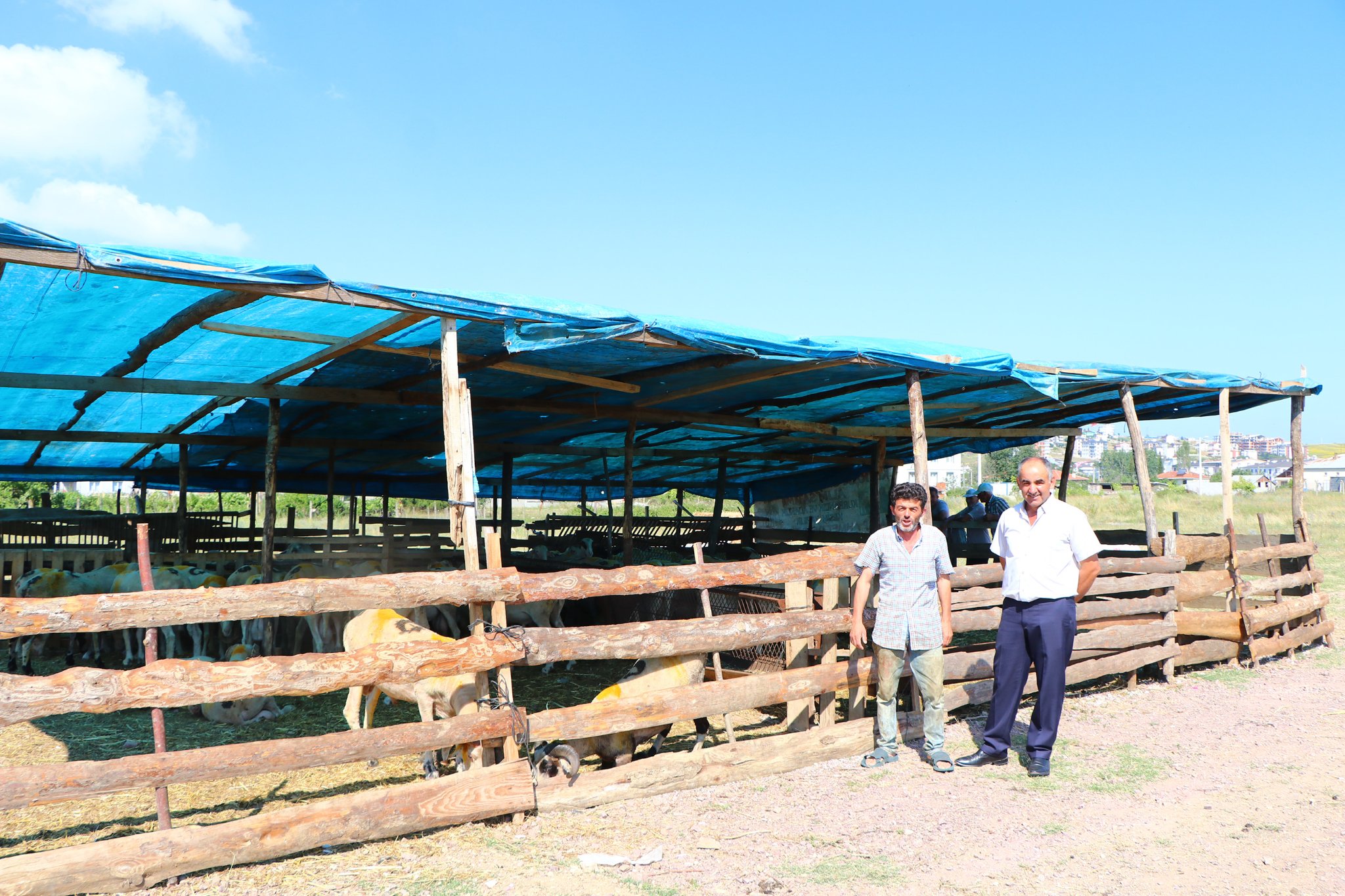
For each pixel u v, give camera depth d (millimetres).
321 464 15766
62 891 4012
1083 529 6070
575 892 4320
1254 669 9508
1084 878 4539
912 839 5027
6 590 11023
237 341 7855
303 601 4699
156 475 15961
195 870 4379
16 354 8055
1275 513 35375
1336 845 4938
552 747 5656
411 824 4867
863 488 16422
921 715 7016
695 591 9312
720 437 13898
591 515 17016
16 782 3963
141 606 4320
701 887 4406
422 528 13102
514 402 10164
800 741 6355
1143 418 12438
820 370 8578
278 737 7055
